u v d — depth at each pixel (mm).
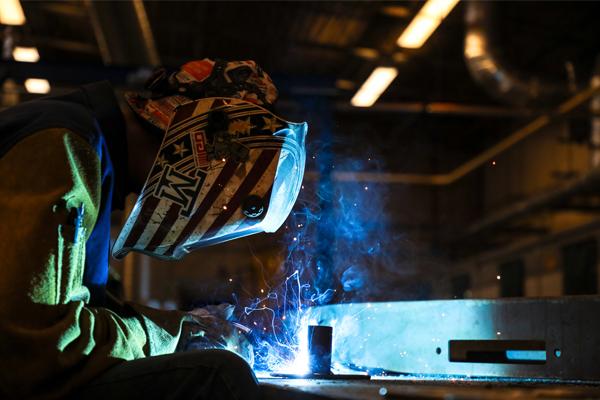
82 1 7992
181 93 1413
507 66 7805
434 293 11883
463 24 8875
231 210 1354
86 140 1235
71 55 10078
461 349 1757
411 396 957
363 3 8023
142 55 6754
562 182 10492
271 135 1386
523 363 1692
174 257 1434
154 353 1326
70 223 1167
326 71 10344
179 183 1344
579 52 9977
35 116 1233
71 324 1118
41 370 1074
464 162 13477
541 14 8961
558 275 8039
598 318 1604
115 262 7066
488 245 11734
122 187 1403
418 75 10562
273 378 1448
